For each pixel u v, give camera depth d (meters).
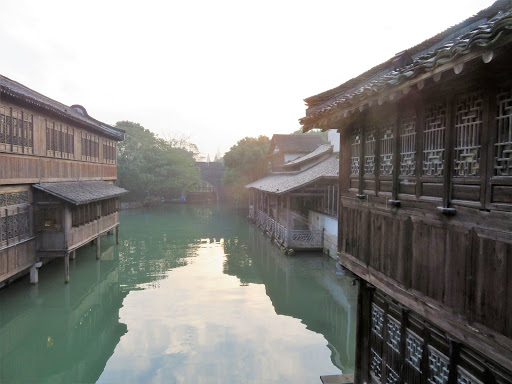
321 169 23.92
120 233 30.77
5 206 13.02
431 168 4.48
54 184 16.45
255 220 35.91
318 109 7.06
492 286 3.52
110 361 9.99
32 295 14.89
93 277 17.61
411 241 4.89
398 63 6.00
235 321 12.64
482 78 3.54
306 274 18.00
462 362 4.38
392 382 5.95
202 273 18.61
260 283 16.88
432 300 4.45
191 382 8.97
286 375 9.30
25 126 14.15
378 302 6.59
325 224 21.75
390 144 5.45
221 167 72.62
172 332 11.79
